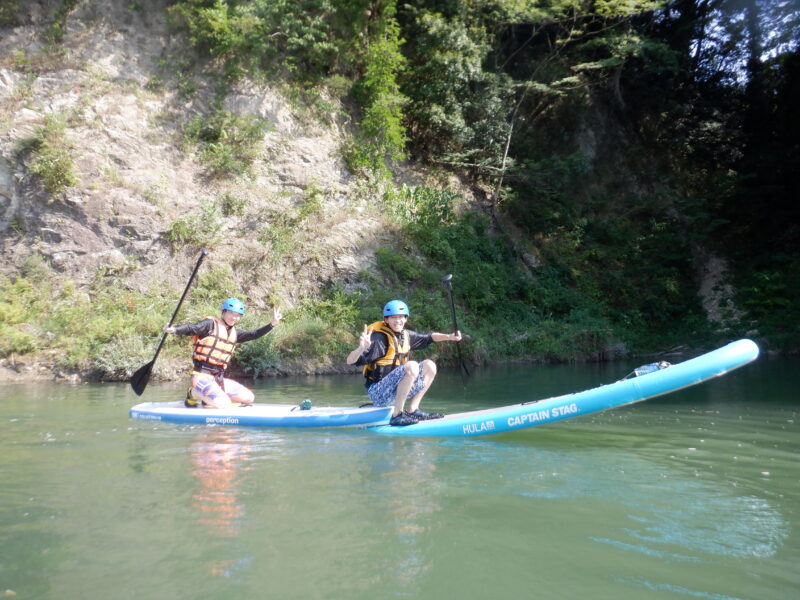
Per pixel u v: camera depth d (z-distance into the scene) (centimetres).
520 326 1431
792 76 2008
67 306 1079
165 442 427
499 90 1688
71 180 1184
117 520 254
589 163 1800
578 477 322
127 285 1143
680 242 1808
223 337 585
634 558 214
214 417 515
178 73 1429
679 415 535
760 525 247
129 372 916
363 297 1265
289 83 1532
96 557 215
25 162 1195
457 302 1400
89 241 1164
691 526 246
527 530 241
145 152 1302
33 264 1125
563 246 1792
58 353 960
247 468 344
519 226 1778
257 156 1401
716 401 622
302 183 1412
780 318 1524
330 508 269
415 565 208
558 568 206
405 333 511
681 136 2134
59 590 190
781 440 422
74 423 514
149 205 1218
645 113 2159
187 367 969
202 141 1381
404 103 1614
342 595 186
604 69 2030
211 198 1302
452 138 1698
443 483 310
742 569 204
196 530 242
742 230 1928
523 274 1639
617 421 505
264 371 1011
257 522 251
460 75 1582
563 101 1958
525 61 1898
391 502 277
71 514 262
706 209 1920
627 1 1670
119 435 457
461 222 1592
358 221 1405
